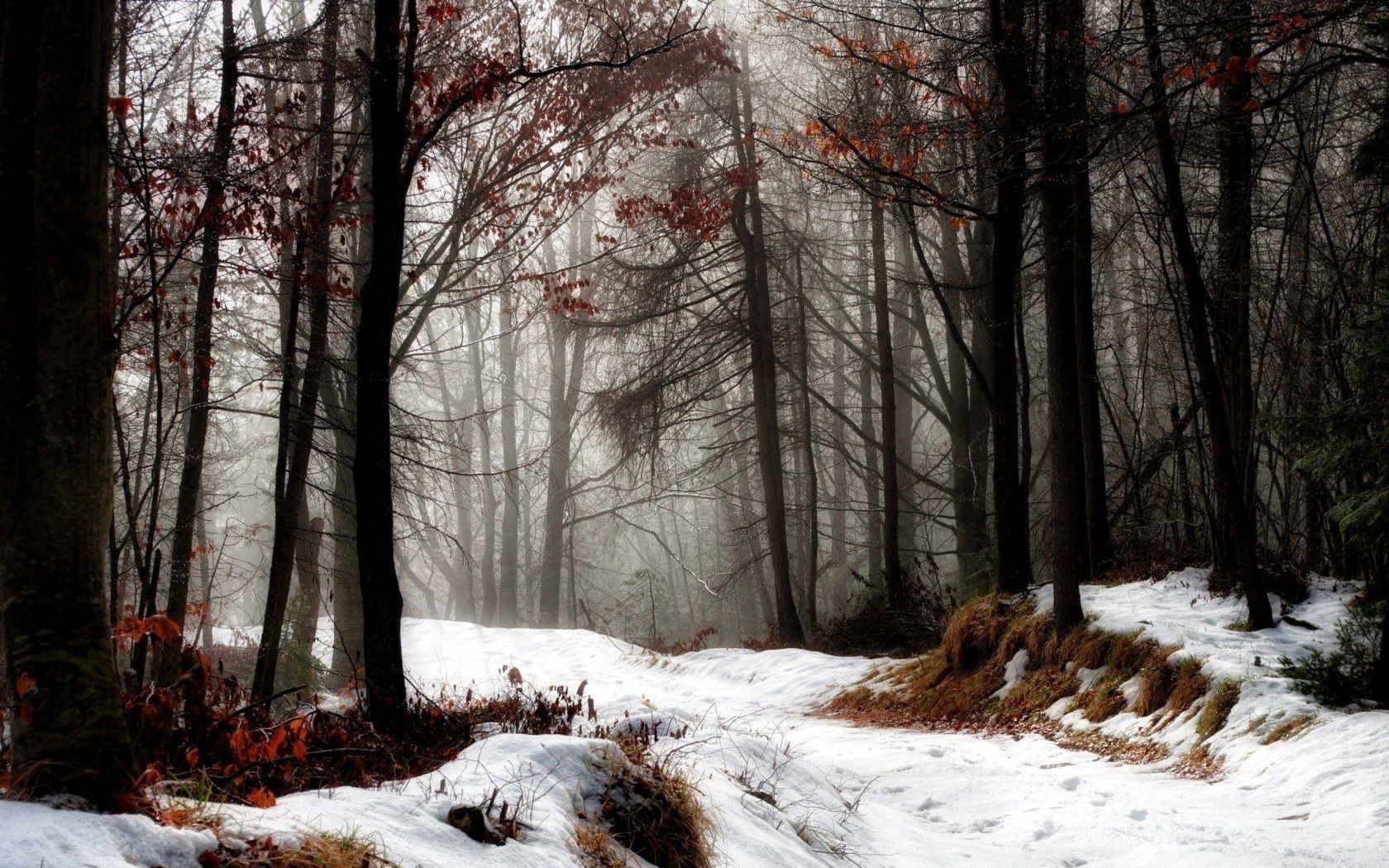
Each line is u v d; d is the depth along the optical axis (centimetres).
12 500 332
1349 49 781
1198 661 1043
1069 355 1307
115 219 884
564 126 1284
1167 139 1125
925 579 3092
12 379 340
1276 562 1284
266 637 1120
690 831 461
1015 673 1323
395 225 821
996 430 1526
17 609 325
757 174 2247
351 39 1284
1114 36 953
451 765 441
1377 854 578
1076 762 1000
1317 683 905
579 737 489
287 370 1110
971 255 2483
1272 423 1030
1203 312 1187
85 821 282
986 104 1338
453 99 988
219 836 303
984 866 600
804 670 1741
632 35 1273
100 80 352
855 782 896
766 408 2342
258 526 1666
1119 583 1467
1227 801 765
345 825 337
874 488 3141
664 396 2489
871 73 1578
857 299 3284
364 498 783
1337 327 1316
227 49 987
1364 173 1144
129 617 450
